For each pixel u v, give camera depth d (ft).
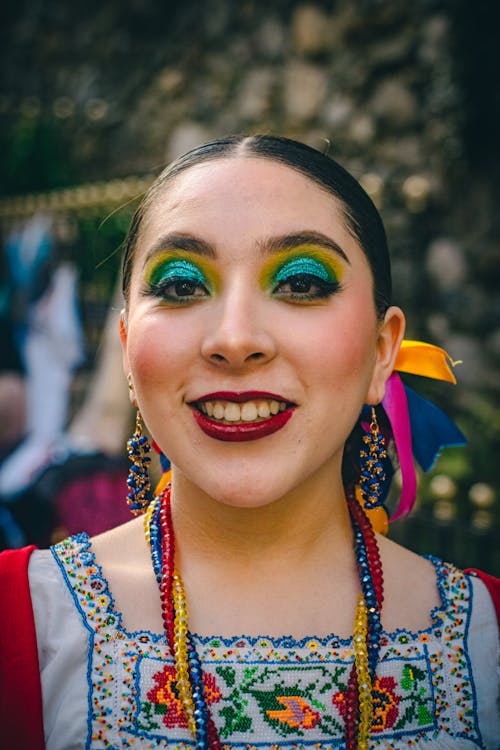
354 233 4.49
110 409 11.53
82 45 21.61
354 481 5.11
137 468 4.93
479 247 16.38
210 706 4.14
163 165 5.99
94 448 10.47
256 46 19.01
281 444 4.20
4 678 4.18
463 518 13.55
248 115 18.75
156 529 4.66
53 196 15.07
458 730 4.34
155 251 4.34
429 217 16.83
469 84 16.30
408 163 16.98
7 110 21.67
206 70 19.71
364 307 4.43
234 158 4.42
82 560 4.52
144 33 20.86
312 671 4.24
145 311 4.35
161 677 4.19
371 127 17.33
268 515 4.42
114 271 13.25
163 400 4.25
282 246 4.23
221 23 19.60
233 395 4.12
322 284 4.29
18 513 9.84
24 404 12.96
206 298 4.25
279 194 4.29
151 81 20.49
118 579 4.49
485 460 14.58
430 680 4.38
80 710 4.10
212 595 4.44
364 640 4.33
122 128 20.65
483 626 4.62
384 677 4.33
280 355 4.15
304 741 4.12
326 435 4.27
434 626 4.54
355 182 4.75
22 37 22.24
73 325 14.21
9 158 18.61
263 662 4.22
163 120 20.11
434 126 16.74
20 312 14.58
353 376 4.32
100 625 4.28
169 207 4.40
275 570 4.49
